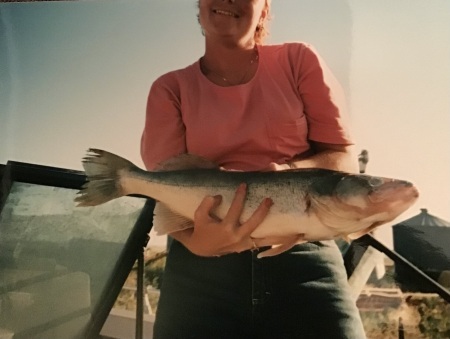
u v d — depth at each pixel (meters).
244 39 0.84
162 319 0.86
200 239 0.76
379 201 0.67
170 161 0.80
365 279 0.83
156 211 0.81
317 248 0.83
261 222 0.73
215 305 0.84
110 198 0.81
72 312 0.91
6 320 0.92
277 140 0.83
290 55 0.86
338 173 0.71
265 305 0.82
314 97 0.84
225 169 0.83
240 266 0.83
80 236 0.92
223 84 0.86
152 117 0.89
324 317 0.81
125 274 0.90
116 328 0.90
